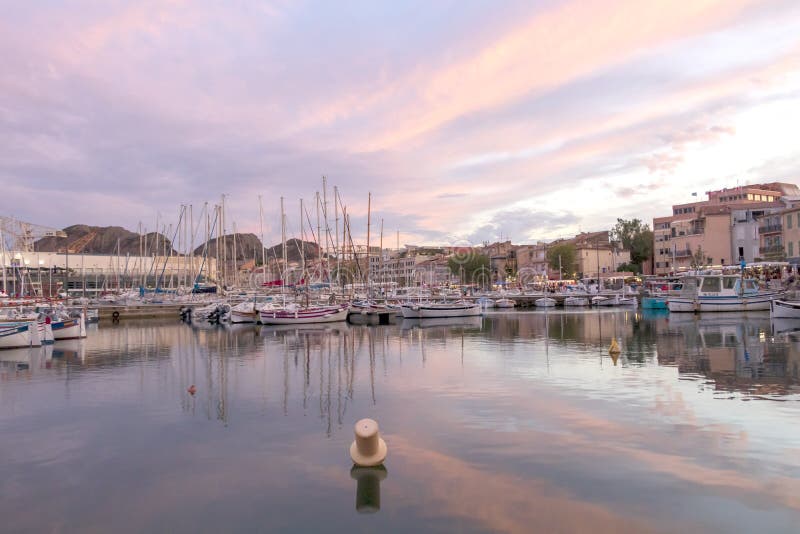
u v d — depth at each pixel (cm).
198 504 1091
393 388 2167
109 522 1022
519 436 1465
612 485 1130
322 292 8800
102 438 1531
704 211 11338
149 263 14025
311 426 1628
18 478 1239
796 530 939
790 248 8038
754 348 3108
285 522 1009
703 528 952
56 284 10912
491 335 4538
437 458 1312
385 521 1002
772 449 1319
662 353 3006
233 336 4919
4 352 3719
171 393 2150
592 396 1916
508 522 984
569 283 13362
